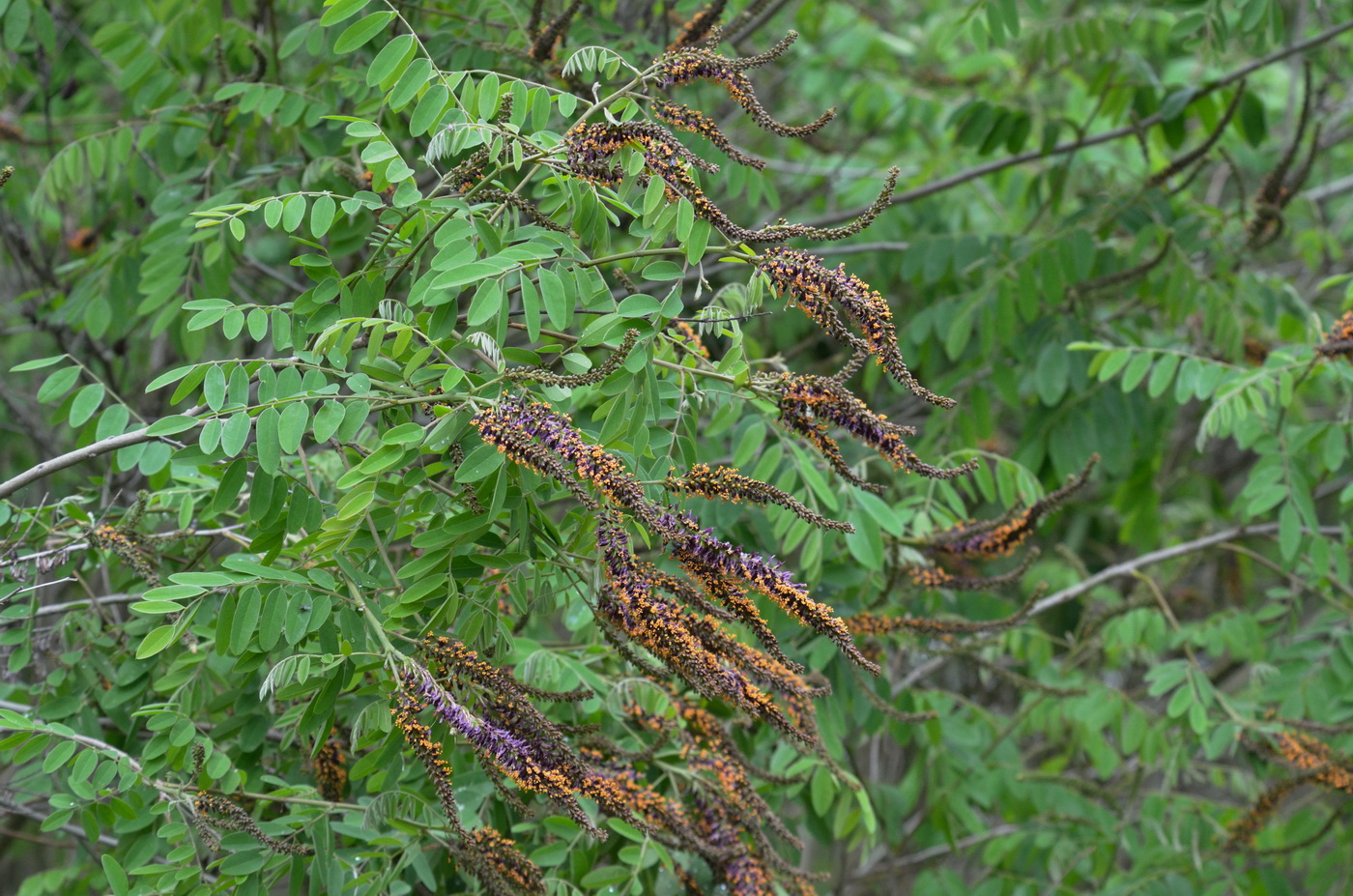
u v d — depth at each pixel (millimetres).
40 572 3182
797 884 3361
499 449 2416
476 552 2721
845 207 7301
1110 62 5707
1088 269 5152
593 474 2389
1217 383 4570
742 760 3410
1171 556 5383
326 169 3939
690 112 2688
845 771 3852
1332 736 4930
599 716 3729
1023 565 3742
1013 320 5211
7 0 4273
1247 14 4977
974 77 7422
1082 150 6688
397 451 2543
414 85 2801
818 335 6137
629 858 3371
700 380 3223
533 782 2443
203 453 2564
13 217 5863
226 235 4156
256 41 4434
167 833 2844
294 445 2508
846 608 3941
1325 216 8125
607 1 4762
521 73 4098
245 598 2588
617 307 2605
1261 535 5395
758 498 2520
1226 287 5625
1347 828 5613
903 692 4586
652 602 2381
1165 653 7754
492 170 2961
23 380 7086
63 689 3475
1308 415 7539
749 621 2422
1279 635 5699
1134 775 6352
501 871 2910
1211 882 5402
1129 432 5480
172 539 3271
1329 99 8031
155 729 2920
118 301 4508
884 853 7488
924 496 4375
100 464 5934
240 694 3252
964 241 5559
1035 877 6141
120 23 4434
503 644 2818
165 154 4602
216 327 5988
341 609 2684
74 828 4047
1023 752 7902
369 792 3059
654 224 2613
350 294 2973
